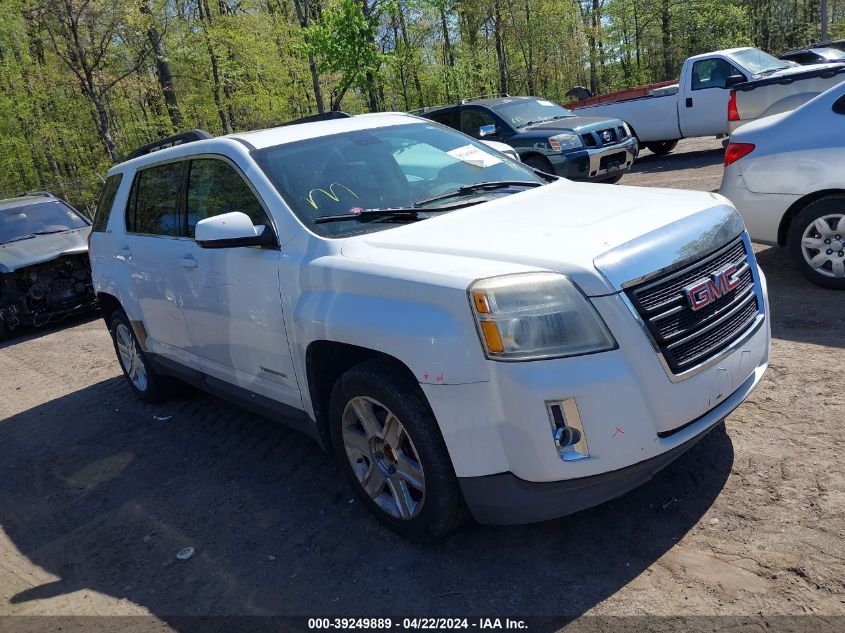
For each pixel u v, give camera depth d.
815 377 4.23
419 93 29.23
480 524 3.34
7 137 24.55
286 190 3.83
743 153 5.88
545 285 2.74
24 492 4.82
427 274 2.95
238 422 5.29
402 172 4.11
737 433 3.77
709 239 3.08
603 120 11.99
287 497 4.03
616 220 3.17
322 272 3.37
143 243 5.06
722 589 2.69
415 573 3.13
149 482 4.57
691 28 36.84
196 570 3.48
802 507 3.08
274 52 25.30
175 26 23.86
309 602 3.07
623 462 2.75
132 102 26.08
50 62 23.55
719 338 3.04
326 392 3.65
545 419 2.69
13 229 10.91
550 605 2.78
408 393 3.03
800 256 5.70
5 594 3.59
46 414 6.41
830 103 5.47
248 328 3.96
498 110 12.52
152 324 5.19
